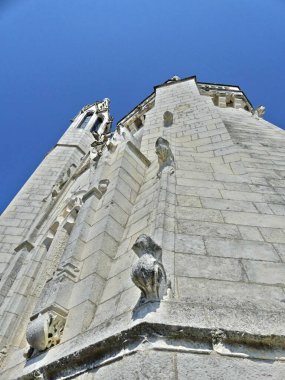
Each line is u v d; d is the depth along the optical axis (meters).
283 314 3.28
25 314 7.56
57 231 9.74
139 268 3.54
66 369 3.53
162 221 4.97
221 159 8.07
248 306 3.47
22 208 16.61
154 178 7.46
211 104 13.83
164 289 3.55
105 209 6.47
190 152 8.57
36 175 20.00
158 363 2.76
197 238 4.67
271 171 7.54
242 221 5.21
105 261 5.30
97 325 4.01
